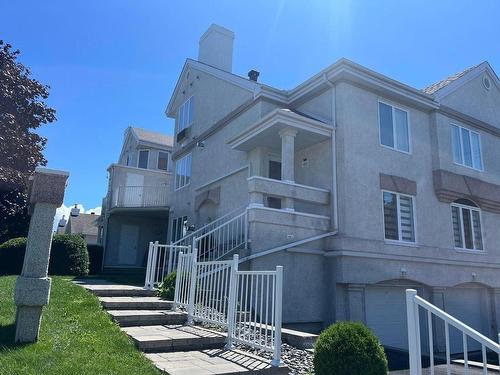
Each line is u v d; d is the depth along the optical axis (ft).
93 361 15.72
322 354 16.14
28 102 55.26
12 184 48.19
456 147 50.85
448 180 47.52
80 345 17.48
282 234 34.88
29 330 17.20
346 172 38.91
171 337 19.92
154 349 19.04
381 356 16.03
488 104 56.95
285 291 34.32
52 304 24.20
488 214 53.01
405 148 45.50
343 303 36.32
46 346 16.63
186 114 67.00
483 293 50.85
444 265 45.65
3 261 46.75
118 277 49.26
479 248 50.67
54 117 57.52
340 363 15.58
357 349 15.72
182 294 26.81
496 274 51.47
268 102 47.14
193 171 60.75
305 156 44.06
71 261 51.42
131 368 15.71
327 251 37.60
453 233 47.88
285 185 36.47
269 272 19.72
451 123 50.98
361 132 41.27
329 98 42.34
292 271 35.12
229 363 17.67
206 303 23.76
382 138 43.39
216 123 55.31
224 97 55.16
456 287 47.50
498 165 56.03
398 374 22.80
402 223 42.75
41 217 18.08
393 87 44.27
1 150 47.98
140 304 26.27
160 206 71.05
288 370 17.83
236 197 48.11
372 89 43.32
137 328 22.40
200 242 40.55
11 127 50.44
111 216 77.92
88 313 22.99
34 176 18.16
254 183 34.65
